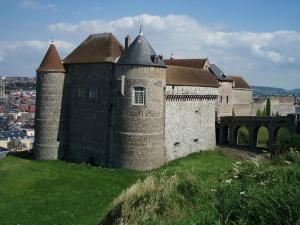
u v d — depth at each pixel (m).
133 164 41.75
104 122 45.66
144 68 41.34
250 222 8.80
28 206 29.42
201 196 11.42
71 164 46.22
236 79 73.56
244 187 10.78
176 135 47.66
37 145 49.50
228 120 58.59
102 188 34.75
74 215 26.75
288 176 10.98
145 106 41.59
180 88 47.34
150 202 11.59
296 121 51.47
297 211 8.45
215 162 45.09
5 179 38.97
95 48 48.41
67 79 50.75
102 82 45.94
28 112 179.50
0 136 112.31
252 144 56.28
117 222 11.88
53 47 50.09
